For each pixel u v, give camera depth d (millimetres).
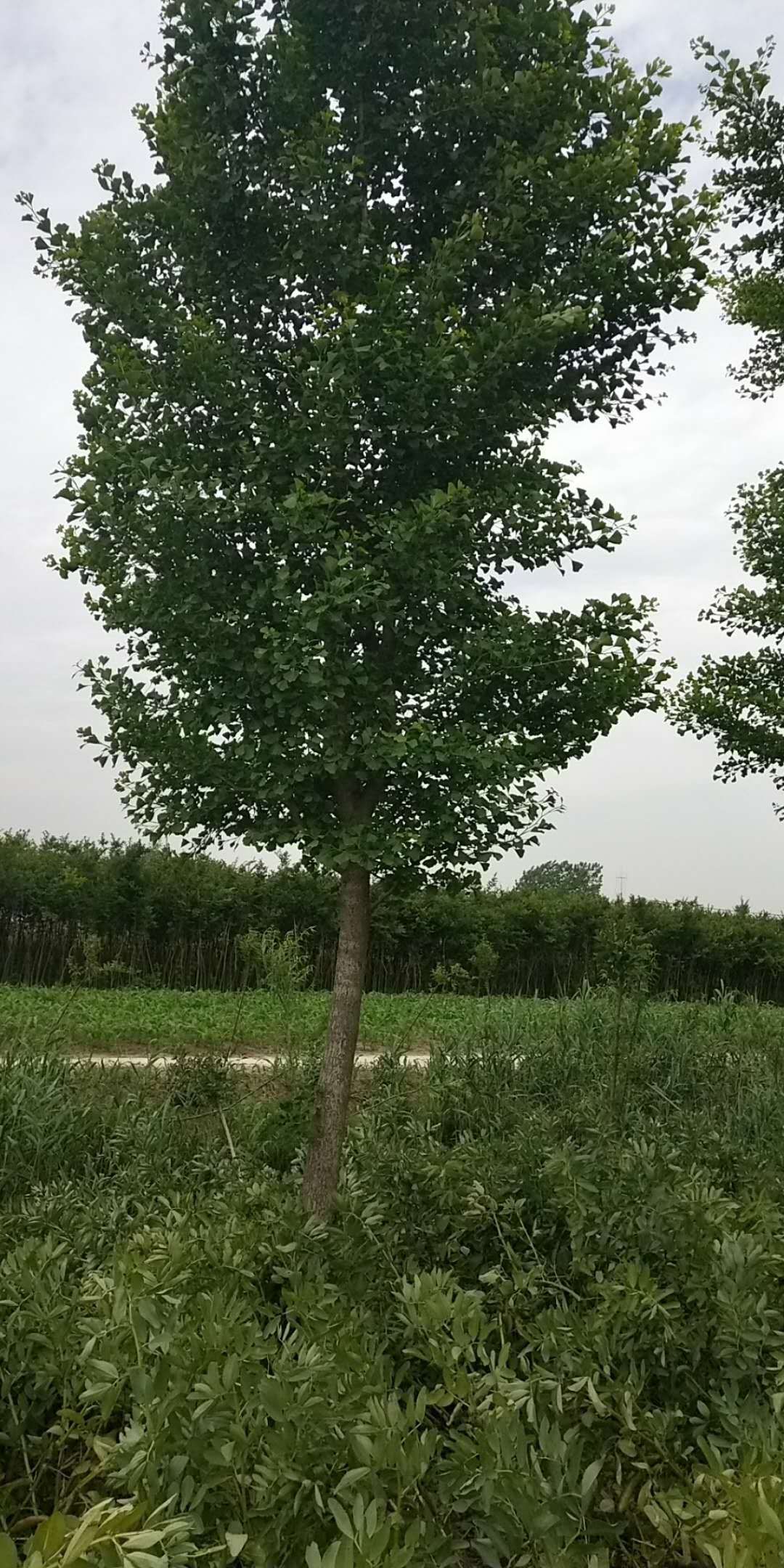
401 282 4305
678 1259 3299
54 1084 6305
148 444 4371
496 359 4176
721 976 25375
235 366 4426
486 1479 2100
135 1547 1632
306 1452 2076
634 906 24656
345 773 4406
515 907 24062
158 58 4594
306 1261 3434
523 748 4289
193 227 4516
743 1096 7617
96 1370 2344
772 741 8703
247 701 4281
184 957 20344
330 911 21250
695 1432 2590
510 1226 3920
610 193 4371
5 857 19688
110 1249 3883
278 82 4480
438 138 4562
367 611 4199
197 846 4742
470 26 4430
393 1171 4547
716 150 8844
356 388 4195
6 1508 2410
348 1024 4621
